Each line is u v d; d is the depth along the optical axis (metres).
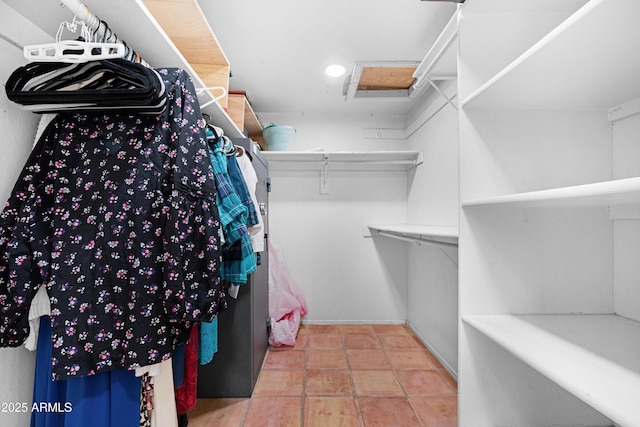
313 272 2.74
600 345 0.73
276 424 1.36
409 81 2.11
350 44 1.67
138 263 0.68
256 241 1.41
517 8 0.97
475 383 0.98
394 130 2.75
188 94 0.77
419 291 2.38
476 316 0.96
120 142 0.71
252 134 2.68
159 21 1.12
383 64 1.80
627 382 0.56
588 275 0.96
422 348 2.19
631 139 0.89
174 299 0.69
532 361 0.65
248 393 1.57
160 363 0.74
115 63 0.64
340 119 2.75
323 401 1.54
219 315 1.59
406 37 1.60
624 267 0.92
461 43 1.00
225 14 1.41
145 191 0.70
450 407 1.48
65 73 0.66
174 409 0.83
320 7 1.37
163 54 0.96
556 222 0.97
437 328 2.02
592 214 0.96
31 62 0.67
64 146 0.70
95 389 0.68
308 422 1.38
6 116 0.72
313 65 1.90
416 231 1.51
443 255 1.92
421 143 2.38
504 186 0.99
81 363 0.63
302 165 2.73
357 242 2.74
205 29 1.18
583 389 0.54
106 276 0.66
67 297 0.64
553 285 0.97
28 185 0.67
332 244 2.75
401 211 2.74
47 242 0.66
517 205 0.83
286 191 2.74
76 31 0.76
